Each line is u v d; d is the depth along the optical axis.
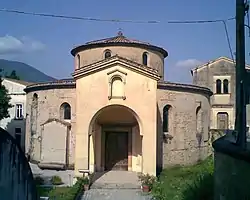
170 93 35.78
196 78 55.94
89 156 30.25
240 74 10.05
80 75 30.22
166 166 34.94
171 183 25.84
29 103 39.94
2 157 7.64
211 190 17.28
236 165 8.52
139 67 29.94
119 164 34.19
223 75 54.88
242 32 10.30
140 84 30.16
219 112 54.03
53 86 36.53
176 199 19.50
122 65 30.09
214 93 54.88
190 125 37.22
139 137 33.88
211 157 35.16
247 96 9.52
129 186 28.48
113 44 36.38
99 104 30.09
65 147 35.34
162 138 34.81
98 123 33.56
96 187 28.16
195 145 37.84
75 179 29.23
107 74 30.14
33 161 38.56
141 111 30.06
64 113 36.25
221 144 10.42
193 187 19.23
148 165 29.81
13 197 8.26
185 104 36.81
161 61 39.25
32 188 9.72
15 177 8.40
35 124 38.59
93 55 37.06
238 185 8.31
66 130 35.41
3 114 47.09
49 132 36.03
